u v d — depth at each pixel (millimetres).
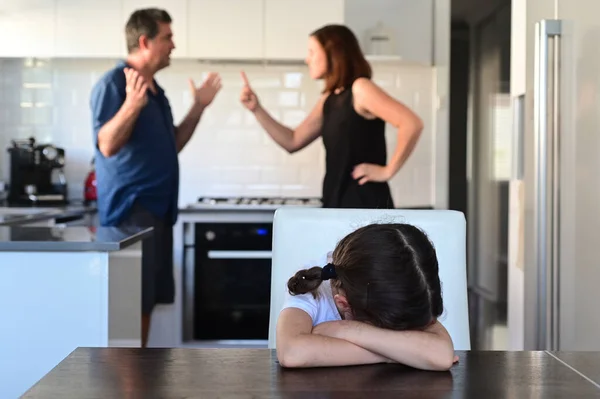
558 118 2342
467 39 7090
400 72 4820
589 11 2160
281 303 1598
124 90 3355
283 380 1092
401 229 1233
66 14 4484
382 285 1183
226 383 1074
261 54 4547
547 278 2396
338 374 1128
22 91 4820
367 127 3678
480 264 6695
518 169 3113
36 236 2307
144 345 3508
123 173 3406
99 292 2154
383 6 4488
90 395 1012
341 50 3674
